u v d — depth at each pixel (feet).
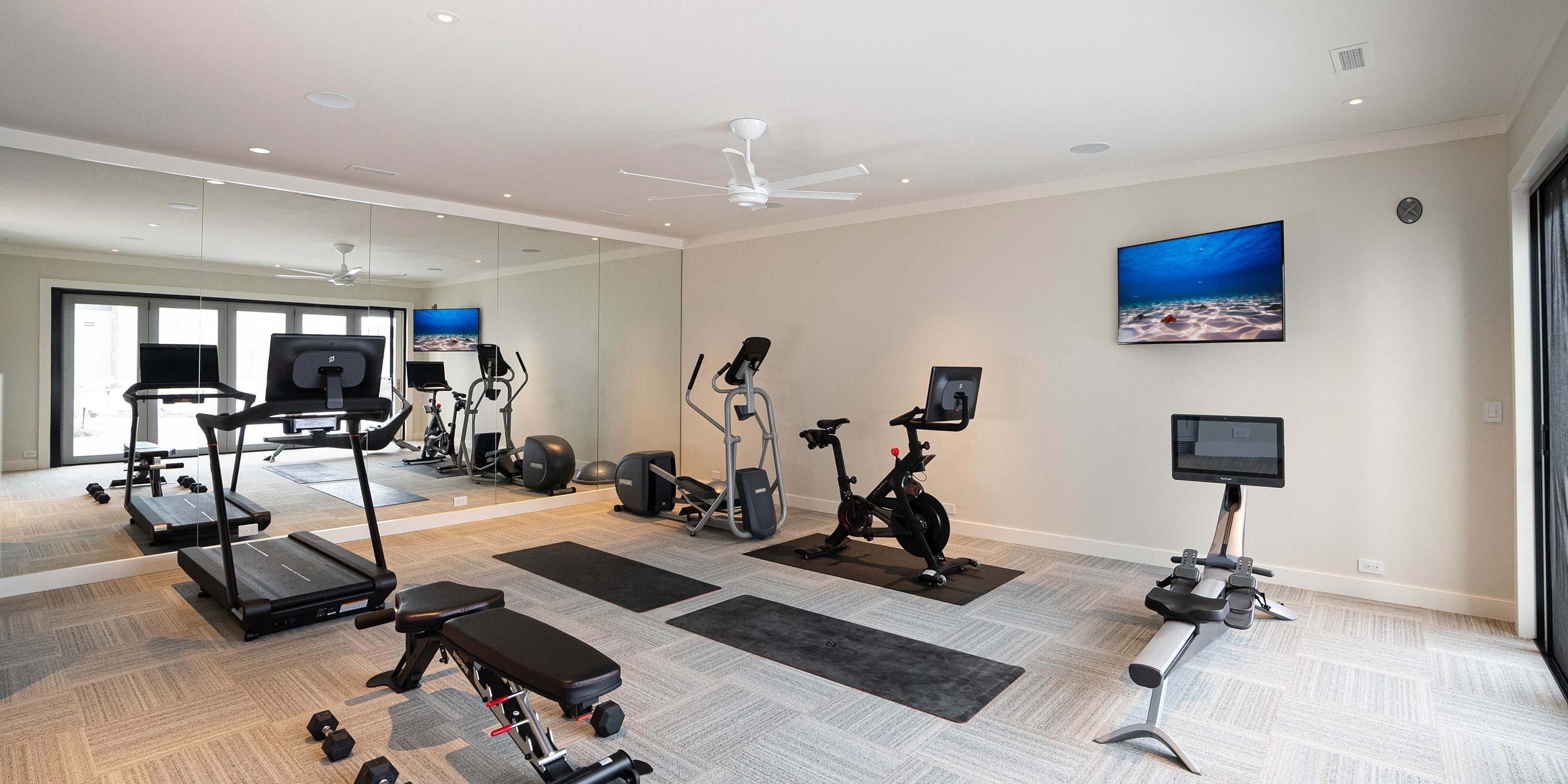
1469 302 12.05
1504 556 11.90
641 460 20.10
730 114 11.94
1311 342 13.42
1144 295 14.92
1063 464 16.37
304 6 8.31
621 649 10.89
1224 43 9.27
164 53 9.57
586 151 13.98
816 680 9.84
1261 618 12.13
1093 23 8.73
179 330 14.65
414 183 16.43
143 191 14.14
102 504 13.93
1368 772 7.64
